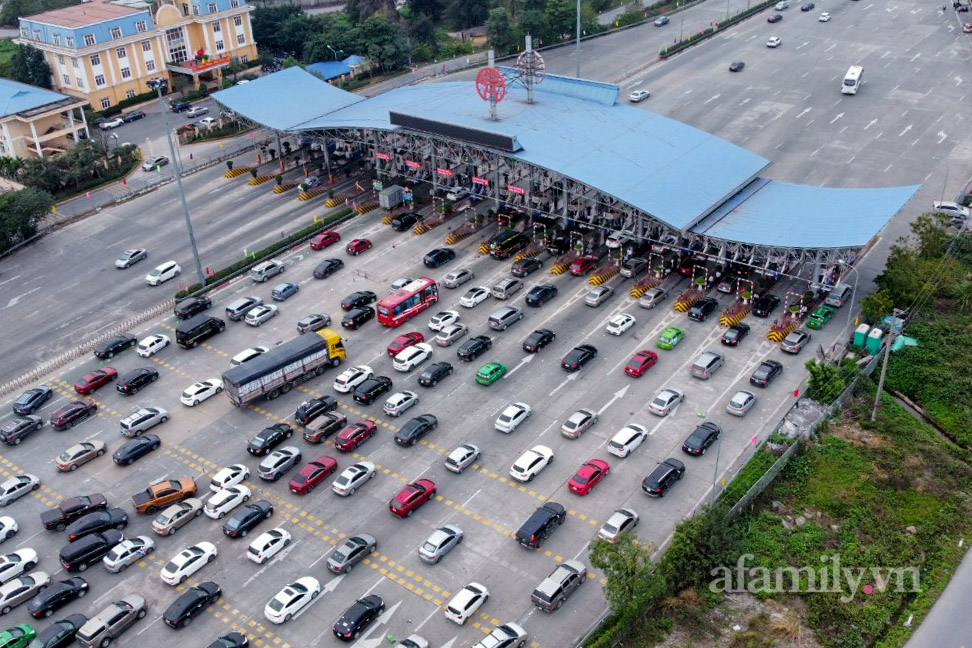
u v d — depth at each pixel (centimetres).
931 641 5903
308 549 6656
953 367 8319
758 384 8094
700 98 14975
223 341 9231
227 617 6131
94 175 13225
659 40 18150
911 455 7388
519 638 5712
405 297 9244
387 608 6128
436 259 10269
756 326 9000
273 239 11169
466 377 8456
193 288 10050
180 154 13950
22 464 7662
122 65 15612
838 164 12300
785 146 12962
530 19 17550
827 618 6044
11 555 6538
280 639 5944
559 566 6241
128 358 9044
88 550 6531
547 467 7319
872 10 19038
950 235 10106
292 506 7069
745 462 7238
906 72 15438
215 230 11500
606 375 8388
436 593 6238
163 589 6378
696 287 9606
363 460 7488
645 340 8875
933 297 9200
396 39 17300
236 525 6719
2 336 9519
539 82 11425
